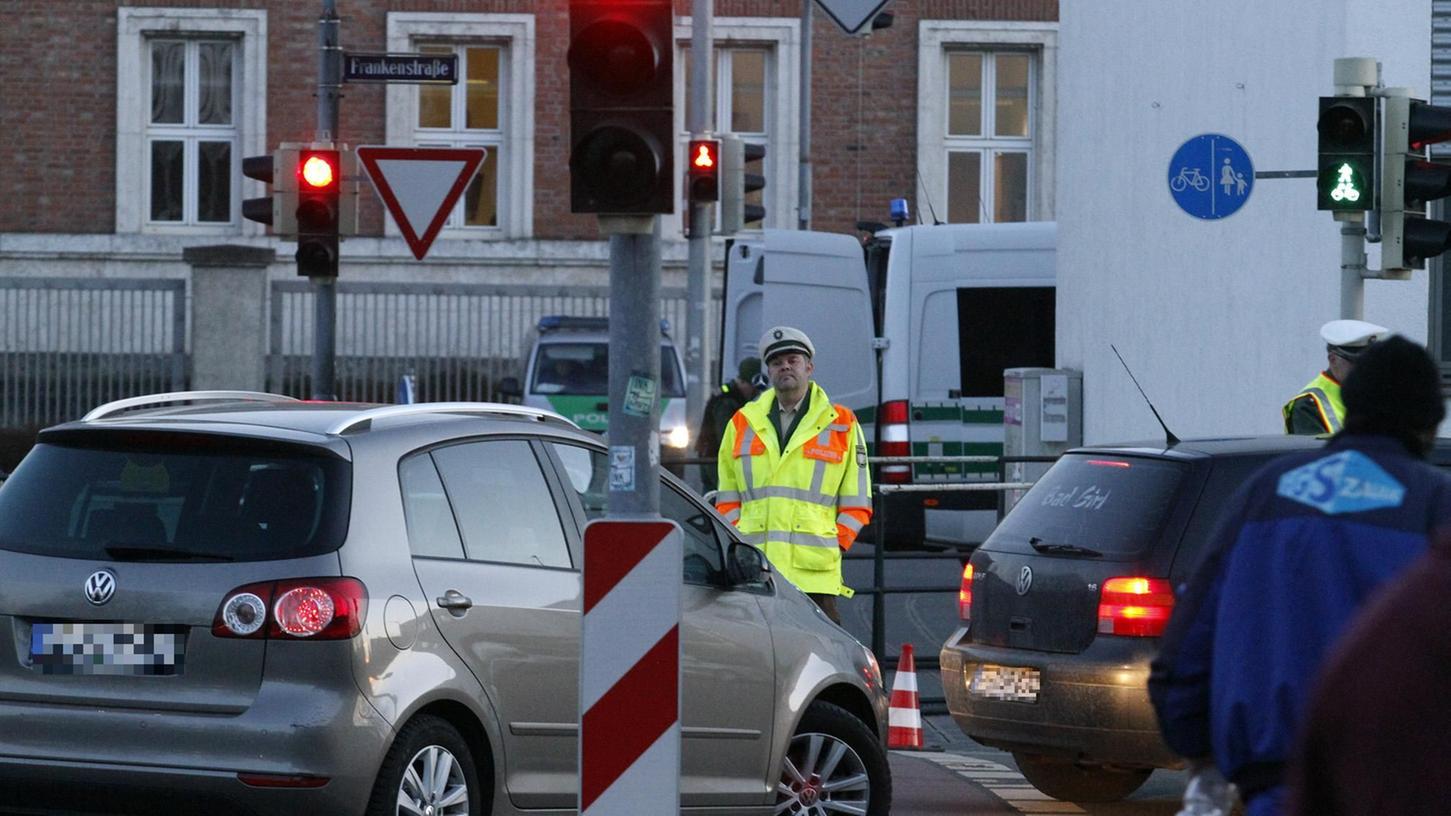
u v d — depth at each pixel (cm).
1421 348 1359
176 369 8806
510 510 2384
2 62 10362
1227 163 4366
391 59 5100
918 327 6825
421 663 2191
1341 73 3716
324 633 2120
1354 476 1323
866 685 2783
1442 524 1289
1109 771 3194
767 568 2723
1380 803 895
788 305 6981
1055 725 2850
